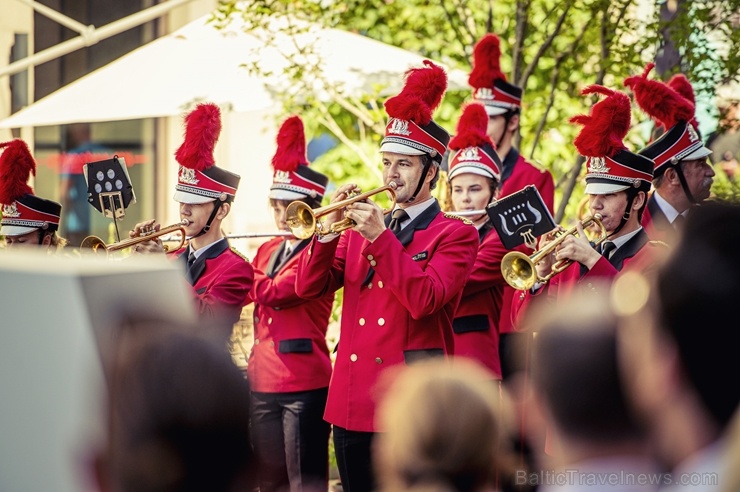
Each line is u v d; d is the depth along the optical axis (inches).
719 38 592.7
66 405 148.3
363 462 382.3
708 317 143.7
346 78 585.0
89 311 147.9
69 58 892.6
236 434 144.8
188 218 458.0
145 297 152.2
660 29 584.7
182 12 909.2
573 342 159.0
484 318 459.2
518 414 443.5
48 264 153.8
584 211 497.0
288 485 456.1
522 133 688.4
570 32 660.1
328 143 896.9
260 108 575.5
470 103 485.4
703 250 146.4
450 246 380.5
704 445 146.1
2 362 151.1
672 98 460.4
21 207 500.7
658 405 148.9
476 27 698.2
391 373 374.6
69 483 148.5
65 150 898.1
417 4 703.1
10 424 151.3
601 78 616.7
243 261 457.1
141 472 141.4
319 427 454.9
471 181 473.7
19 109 847.1
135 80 591.5
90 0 898.1
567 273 414.3
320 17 640.4
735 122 584.7
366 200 375.6
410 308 363.6
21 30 843.4
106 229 908.6
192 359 143.9
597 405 156.6
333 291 407.8
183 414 141.4
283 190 483.5
